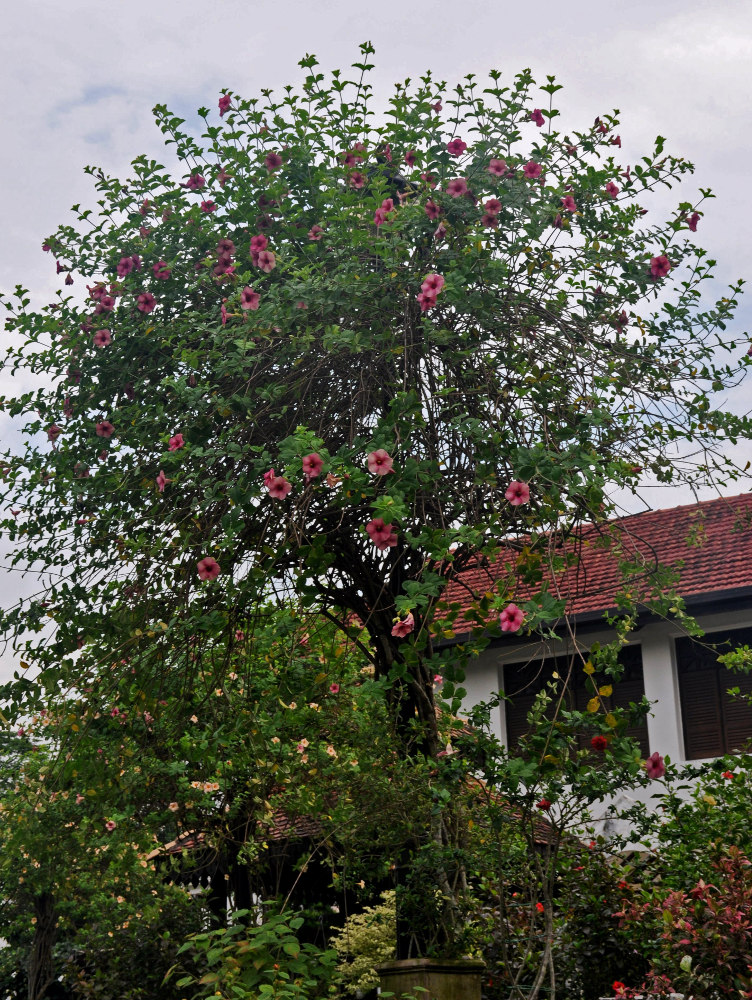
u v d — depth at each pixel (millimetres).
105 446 5699
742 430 5305
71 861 8031
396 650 5504
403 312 5043
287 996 4297
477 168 5188
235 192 5555
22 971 18250
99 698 5223
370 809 5648
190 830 9211
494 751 4680
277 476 4742
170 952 9234
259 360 5121
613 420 5125
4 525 5766
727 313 5512
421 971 4980
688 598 11406
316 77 5418
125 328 5512
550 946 4910
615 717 4250
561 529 4590
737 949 5496
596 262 5332
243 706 5160
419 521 4918
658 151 5277
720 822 6414
